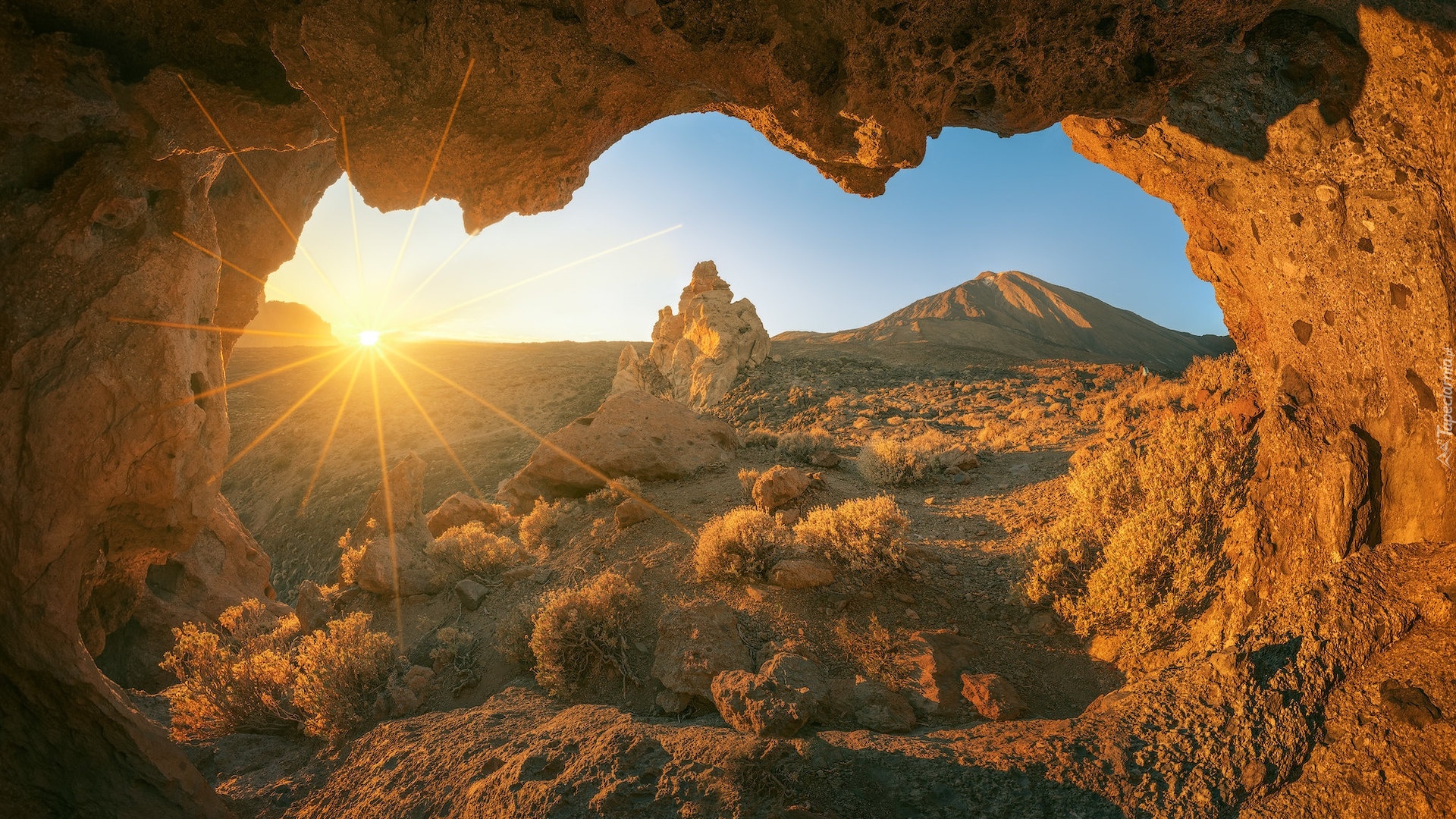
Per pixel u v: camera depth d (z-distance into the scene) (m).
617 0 4.14
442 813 5.40
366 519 13.02
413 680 8.12
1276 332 6.03
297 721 7.97
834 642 7.05
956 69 4.59
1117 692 5.21
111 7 4.67
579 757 5.37
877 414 26.48
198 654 8.56
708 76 4.60
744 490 12.54
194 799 5.88
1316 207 4.88
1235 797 3.83
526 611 8.76
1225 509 6.87
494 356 79.56
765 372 38.66
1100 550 7.66
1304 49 4.32
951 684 6.13
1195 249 6.73
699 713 6.39
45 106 4.72
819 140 4.86
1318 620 4.29
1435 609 3.83
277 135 5.41
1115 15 4.40
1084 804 4.11
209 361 6.54
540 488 15.27
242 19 4.81
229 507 14.81
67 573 5.46
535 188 5.14
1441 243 4.01
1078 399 23.62
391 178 4.93
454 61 4.47
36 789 5.30
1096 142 6.48
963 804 4.29
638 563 9.63
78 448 5.33
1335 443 5.21
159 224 5.69
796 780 4.65
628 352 42.56
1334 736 3.73
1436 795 3.14
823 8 4.30
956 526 10.31
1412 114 3.93
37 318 5.12
